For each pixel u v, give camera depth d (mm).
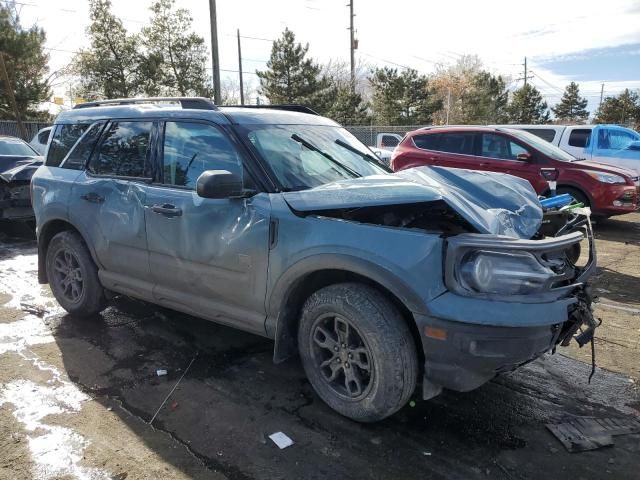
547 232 3693
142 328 4445
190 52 31812
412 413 3166
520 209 3266
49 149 4785
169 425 3016
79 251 4387
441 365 2631
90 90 31047
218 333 4352
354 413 2979
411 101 40406
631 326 4648
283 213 3053
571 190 9000
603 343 4266
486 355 2541
